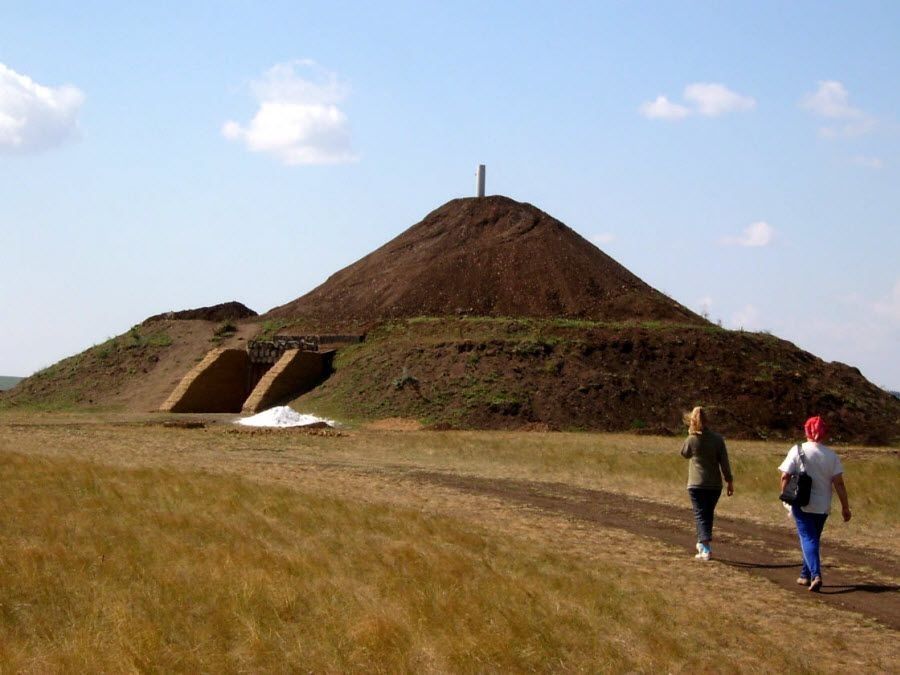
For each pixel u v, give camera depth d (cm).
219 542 1304
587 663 898
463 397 5000
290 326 6800
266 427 4175
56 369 6681
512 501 1995
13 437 3116
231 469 2339
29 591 1053
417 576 1149
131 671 834
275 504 1622
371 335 6134
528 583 1149
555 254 7531
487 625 972
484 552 1327
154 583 1090
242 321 7244
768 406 5156
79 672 838
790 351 5975
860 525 1845
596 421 4828
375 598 1049
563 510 1905
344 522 1489
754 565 1423
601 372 5231
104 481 1791
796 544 1619
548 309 6850
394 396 5081
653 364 5412
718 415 4994
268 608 1006
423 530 1453
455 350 5462
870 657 973
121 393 6000
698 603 1143
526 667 881
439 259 7712
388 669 865
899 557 1537
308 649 905
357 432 4031
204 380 5575
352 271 8206
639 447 3438
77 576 1109
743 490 2269
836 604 1194
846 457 3722
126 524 1412
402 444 3347
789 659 937
